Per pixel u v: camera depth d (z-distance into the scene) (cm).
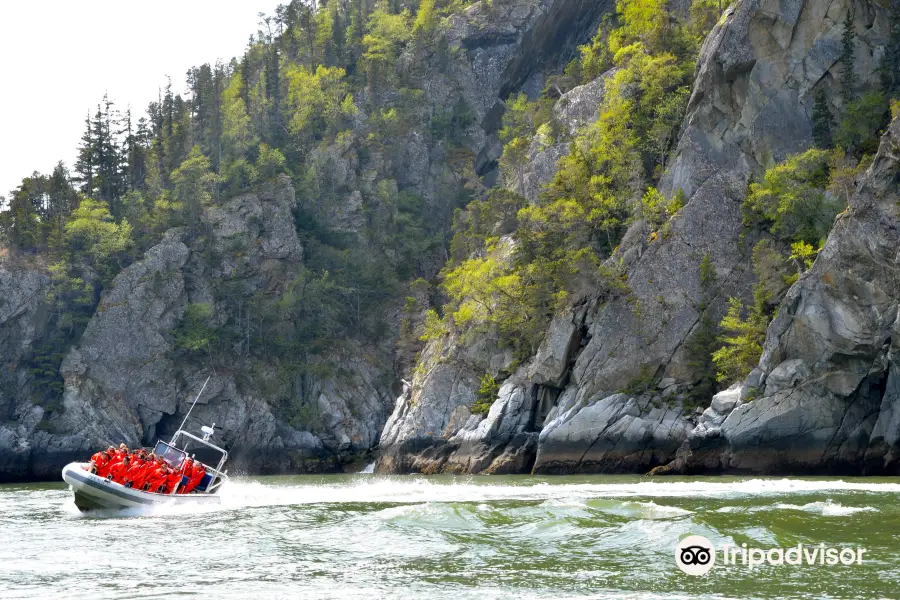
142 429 11200
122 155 14825
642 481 5384
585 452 6969
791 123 8056
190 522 3316
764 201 7494
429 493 4494
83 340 11281
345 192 14250
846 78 7912
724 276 7494
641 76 9838
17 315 11112
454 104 16025
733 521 2783
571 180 9194
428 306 11981
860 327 5953
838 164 7394
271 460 11012
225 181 14112
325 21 18000
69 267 11844
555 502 3512
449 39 16650
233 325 12406
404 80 16112
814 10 8131
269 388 11575
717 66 8369
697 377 7106
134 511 3603
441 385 8938
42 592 2045
